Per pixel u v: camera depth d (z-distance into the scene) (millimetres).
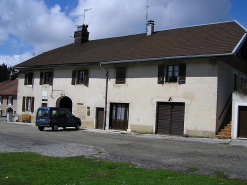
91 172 7117
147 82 19188
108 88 21391
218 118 16422
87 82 22969
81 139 14523
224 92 17312
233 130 15664
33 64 27312
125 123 20391
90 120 22438
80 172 7086
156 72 18812
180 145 12883
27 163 7969
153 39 22781
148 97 19062
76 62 23188
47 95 26062
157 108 18672
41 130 19641
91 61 22047
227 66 17875
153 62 18984
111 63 20672
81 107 23188
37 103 26984
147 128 18922
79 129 21297
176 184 6117
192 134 16859
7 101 49344
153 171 7406
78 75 23844
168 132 18031
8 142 12633
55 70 25641
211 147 12234
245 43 19844
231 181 6598
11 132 17297
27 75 28141
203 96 16656
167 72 18375
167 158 9484
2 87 52344
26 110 28094
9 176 6504
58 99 25219
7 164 7766
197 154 10312
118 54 21672
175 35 21938
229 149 11625
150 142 13938
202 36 19688
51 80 25781
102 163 8352
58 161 8422
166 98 18125
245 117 15609
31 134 16438
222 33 19062
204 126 16469
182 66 17531
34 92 27375
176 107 17875
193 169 7852
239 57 20328
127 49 22266
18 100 29000
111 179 6496
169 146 12477
